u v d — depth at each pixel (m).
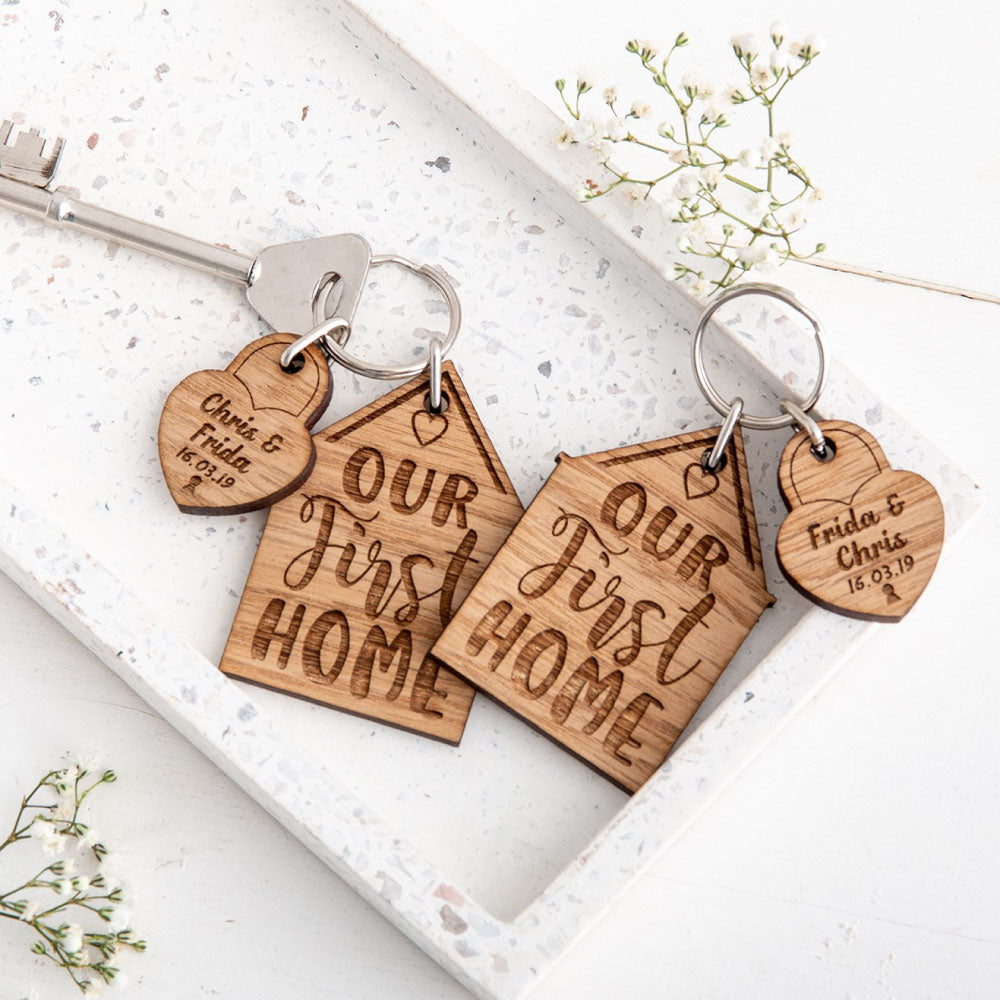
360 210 0.80
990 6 0.94
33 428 0.74
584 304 0.79
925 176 0.91
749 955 0.75
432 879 0.65
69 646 0.79
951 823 0.78
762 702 0.68
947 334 0.89
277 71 0.80
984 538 0.83
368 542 0.71
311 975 0.75
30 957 0.75
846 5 0.94
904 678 0.80
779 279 0.89
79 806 0.76
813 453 0.71
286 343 0.72
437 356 0.71
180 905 0.75
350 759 0.71
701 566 0.71
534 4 0.91
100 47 0.80
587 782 0.71
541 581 0.69
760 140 0.90
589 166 0.76
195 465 0.70
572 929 0.65
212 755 0.73
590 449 0.77
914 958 0.76
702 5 0.92
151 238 0.75
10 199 0.75
